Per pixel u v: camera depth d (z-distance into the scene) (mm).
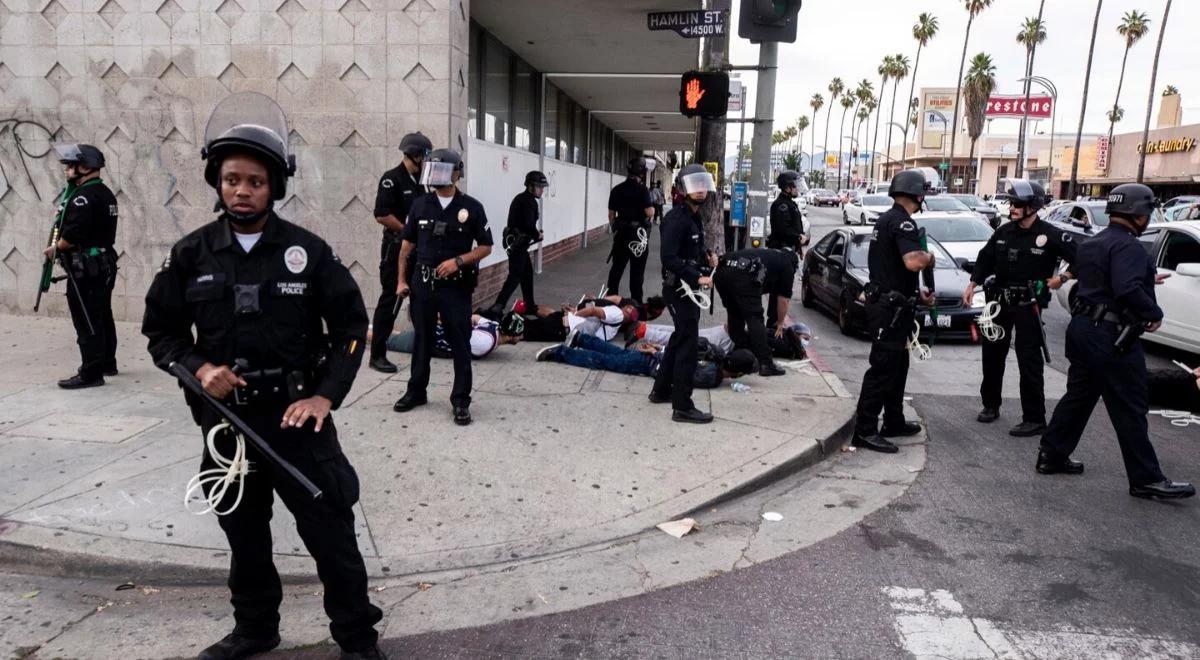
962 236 13633
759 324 7852
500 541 4469
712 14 8711
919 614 3871
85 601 3855
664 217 6305
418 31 8359
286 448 3057
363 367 7617
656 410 6613
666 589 4094
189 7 8633
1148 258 5230
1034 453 6277
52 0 8828
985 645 3605
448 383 7133
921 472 5836
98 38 8820
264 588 3357
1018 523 4953
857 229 11969
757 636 3666
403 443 5680
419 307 6148
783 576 4246
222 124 3061
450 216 6004
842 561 4426
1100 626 3779
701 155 10281
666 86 16250
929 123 94062
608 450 5719
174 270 2969
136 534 4230
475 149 10852
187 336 3092
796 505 5199
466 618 3795
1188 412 7473
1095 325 5328
